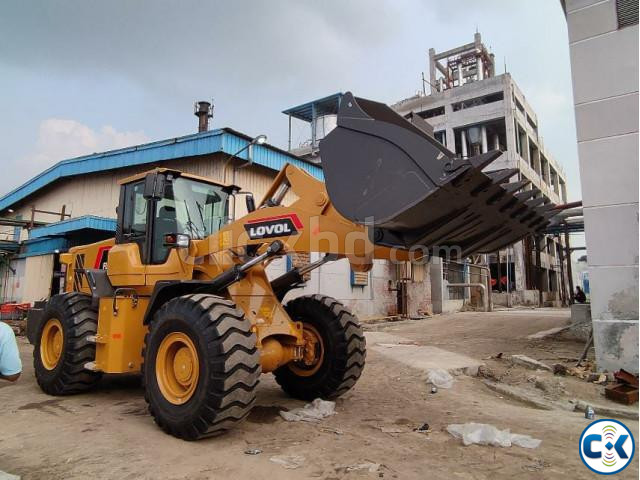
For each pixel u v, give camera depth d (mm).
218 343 3598
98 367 4863
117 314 4809
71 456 3344
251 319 4375
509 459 3297
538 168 40594
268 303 4660
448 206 3188
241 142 11852
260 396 5266
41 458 3311
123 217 5418
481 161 2828
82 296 5539
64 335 5266
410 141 3227
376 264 16359
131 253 4965
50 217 16562
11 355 3502
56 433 3885
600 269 6367
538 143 40719
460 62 42906
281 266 10438
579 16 6816
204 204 5379
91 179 15086
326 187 3604
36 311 6320
